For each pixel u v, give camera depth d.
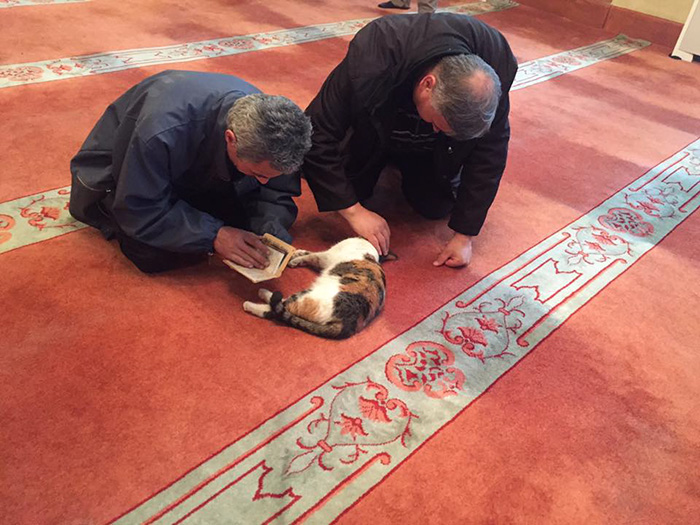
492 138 2.36
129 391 1.87
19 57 4.03
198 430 1.78
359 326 2.16
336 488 1.68
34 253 2.37
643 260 2.88
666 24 6.32
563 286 2.63
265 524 1.57
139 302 2.21
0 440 1.68
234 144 1.87
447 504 1.69
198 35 4.88
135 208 2.05
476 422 1.94
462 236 2.61
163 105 1.98
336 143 2.38
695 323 2.52
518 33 6.23
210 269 2.42
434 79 1.97
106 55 4.25
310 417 1.87
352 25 5.70
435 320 2.33
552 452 1.88
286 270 2.48
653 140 4.20
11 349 1.95
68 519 1.53
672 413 2.08
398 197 3.12
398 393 2.00
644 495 1.80
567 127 4.21
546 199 3.29
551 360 2.23
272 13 5.69
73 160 2.33
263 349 2.08
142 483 1.63
